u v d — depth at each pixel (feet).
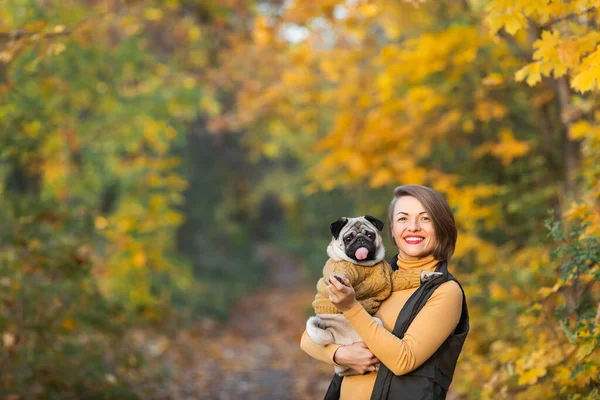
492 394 16.05
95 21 24.18
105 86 33.24
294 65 30.14
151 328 36.52
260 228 130.52
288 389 26.94
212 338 40.70
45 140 25.29
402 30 27.78
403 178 23.85
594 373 12.00
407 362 9.07
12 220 19.52
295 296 67.00
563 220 16.98
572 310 13.96
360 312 9.21
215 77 36.27
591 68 11.51
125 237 29.73
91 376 20.12
